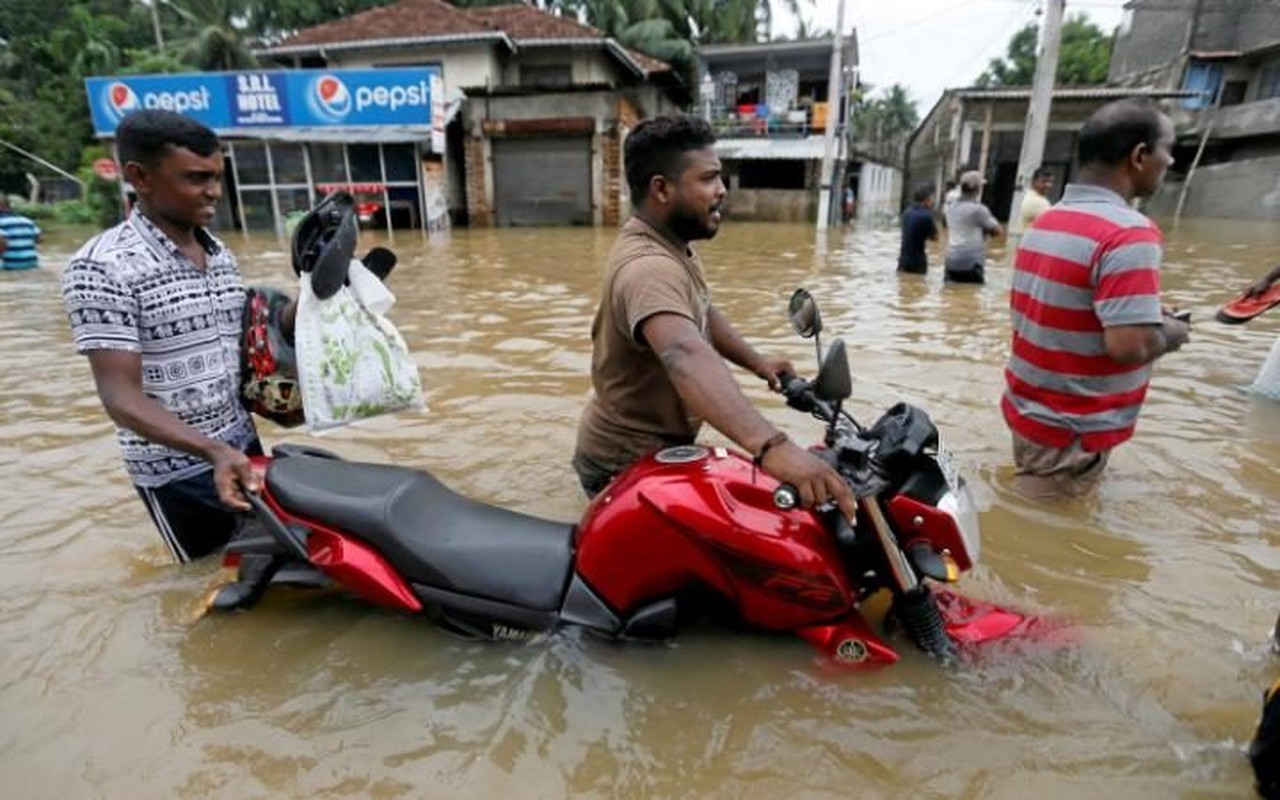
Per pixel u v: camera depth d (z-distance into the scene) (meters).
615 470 2.77
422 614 2.48
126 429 2.64
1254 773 1.77
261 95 18.98
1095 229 2.98
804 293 2.20
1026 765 1.83
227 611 2.48
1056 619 2.40
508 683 2.15
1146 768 1.82
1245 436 4.05
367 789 1.79
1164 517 3.16
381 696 2.11
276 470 2.47
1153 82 26.41
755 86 27.41
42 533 3.08
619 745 1.92
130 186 2.51
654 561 2.15
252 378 2.82
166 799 1.76
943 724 1.97
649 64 24.86
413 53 21.64
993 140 25.28
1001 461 3.76
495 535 2.37
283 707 2.07
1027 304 3.30
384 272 2.90
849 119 25.34
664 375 2.59
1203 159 25.67
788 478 1.81
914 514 2.03
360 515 2.30
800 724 1.98
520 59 22.61
